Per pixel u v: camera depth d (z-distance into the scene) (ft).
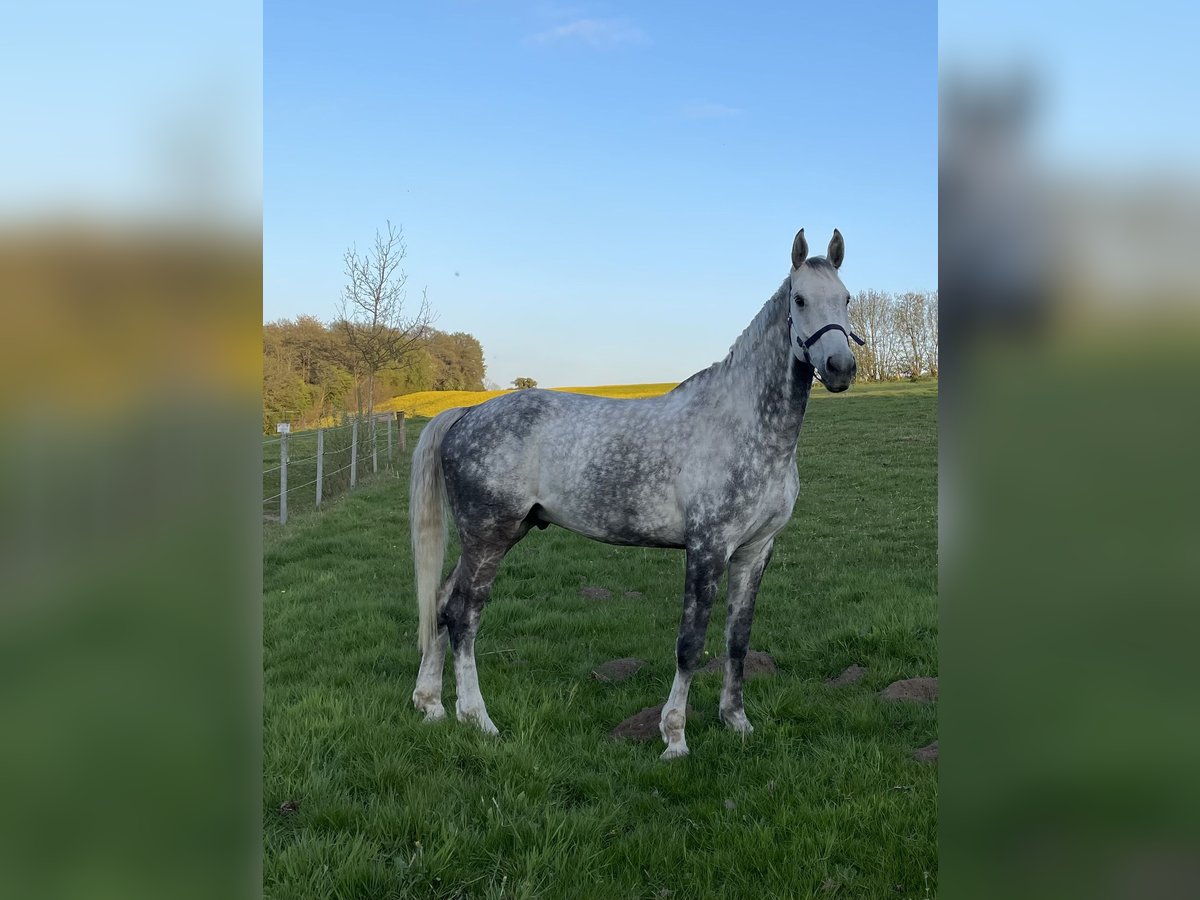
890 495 40.24
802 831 10.18
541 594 23.24
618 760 12.42
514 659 17.29
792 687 15.11
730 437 13.39
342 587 23.40
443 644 14.78
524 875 9.33
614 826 10.56
